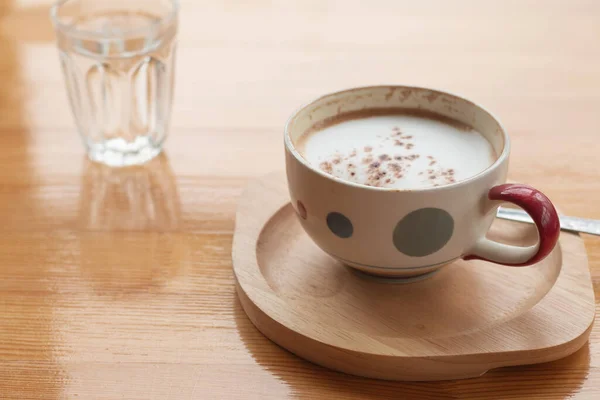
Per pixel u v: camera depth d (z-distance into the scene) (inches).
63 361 27.7
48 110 36.9
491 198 27.4
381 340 27.2
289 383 27.3
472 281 29.2
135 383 27.2
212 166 34.2
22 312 28.9
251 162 34.4
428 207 27.1
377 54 40.0
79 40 33.7
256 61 39.6
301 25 42.0
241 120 36.3
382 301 28.6
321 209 27.7
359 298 28.7
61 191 33.0
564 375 27.4
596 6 43.3
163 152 34.9
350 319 28.1
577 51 40.0
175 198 32.8
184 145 35.2
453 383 27.3
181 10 43.0
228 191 33.1
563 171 33.6
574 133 35.4
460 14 42.8
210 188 33.3
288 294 28.8
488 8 43.3
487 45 40.5
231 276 30.0
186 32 41.4
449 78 38.4
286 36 41.2
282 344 27.9
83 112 34.6
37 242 31.0
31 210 32.2
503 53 39.9
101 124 34.8
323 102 29.9
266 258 30.0
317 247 30.5
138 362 27.6
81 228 31.6
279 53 40.1
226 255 30.7
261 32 41.5
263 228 30.6
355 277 29.4
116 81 34.4
